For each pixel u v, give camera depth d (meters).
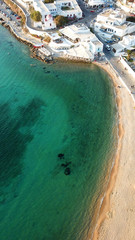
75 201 46.41
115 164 52.56
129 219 42.53
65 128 62.28
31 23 107.25
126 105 67.69
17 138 59.31
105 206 45.00
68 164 53.44
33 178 50.62
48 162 53.88
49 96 73.25
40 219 43.78
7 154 55.41
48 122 64.06
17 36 104.81
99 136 59.75
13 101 70.88
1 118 64.56
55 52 92.50
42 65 87.75
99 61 86.94
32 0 121.44
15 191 48.19
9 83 78.62
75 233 41.56
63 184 49.44
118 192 47.06
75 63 87.81
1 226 42.69
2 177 50.56
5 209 45.12
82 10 120.94
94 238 40.47
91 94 73.62
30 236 41.38
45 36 98.69
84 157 54.81
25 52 95.50
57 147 57.34
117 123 62.69
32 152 56.09
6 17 120.31
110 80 78.56
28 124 63.28
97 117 65.25
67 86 77.38
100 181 49.62
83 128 62.19
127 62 82.50
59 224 42.97
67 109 68.25
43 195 47.56
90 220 43.22
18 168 52.50
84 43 90.38
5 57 92.56
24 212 44.78
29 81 79.81
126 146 56.22
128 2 119.12
